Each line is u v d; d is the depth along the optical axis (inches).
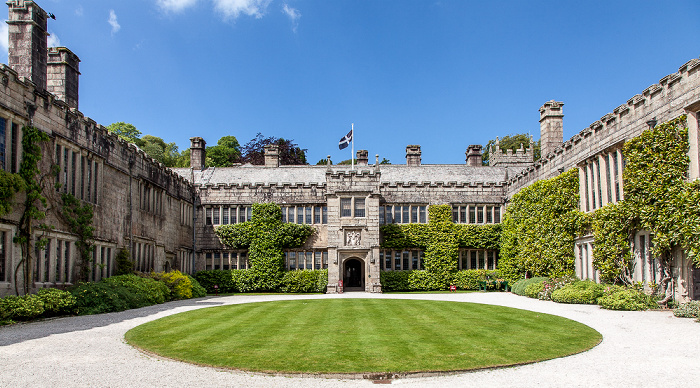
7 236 637.3
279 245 1373.0
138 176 1020.5
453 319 630.5
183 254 1323.8
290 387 335.0
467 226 1396.4
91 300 717.3
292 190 1414.9
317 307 797.9
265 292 1357.0
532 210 1136.2
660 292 735.1
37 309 613.6
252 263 1368.1
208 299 1039.0
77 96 928.9
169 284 1024.2
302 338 492.7
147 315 687.1
